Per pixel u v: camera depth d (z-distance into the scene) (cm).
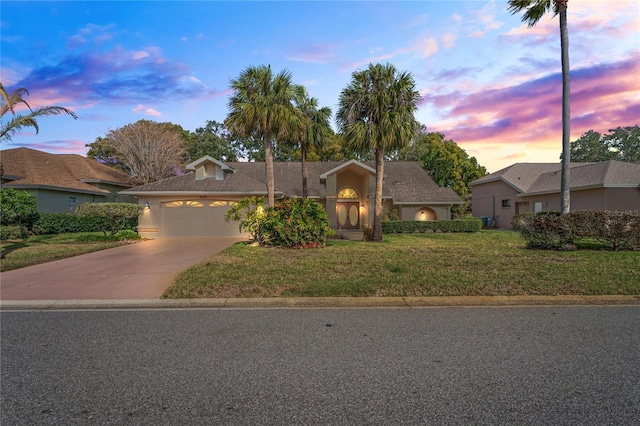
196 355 374
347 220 2522
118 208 1582
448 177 3562
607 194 2006
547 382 311
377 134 1502
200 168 1922
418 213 2427
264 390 301
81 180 2414
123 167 3534
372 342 409
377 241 1565
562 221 1141
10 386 309
